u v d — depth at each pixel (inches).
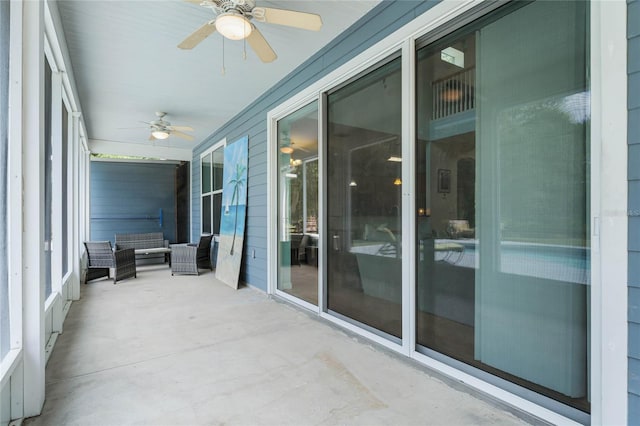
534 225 76.2
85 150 284.7
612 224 61.9
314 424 72.0
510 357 80.7
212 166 280.8
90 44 134.0
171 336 122.6
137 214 362.6
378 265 115.7
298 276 164.2
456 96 91.3
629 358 60.1
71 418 73.8
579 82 69.0
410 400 80.5
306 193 156.6
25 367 74.3
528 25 76.7
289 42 134.9
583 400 68.9
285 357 104.4
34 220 77.3
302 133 159.0
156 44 134.2
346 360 102.0
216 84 177.0
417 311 101.8
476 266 87.4
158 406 78.5
